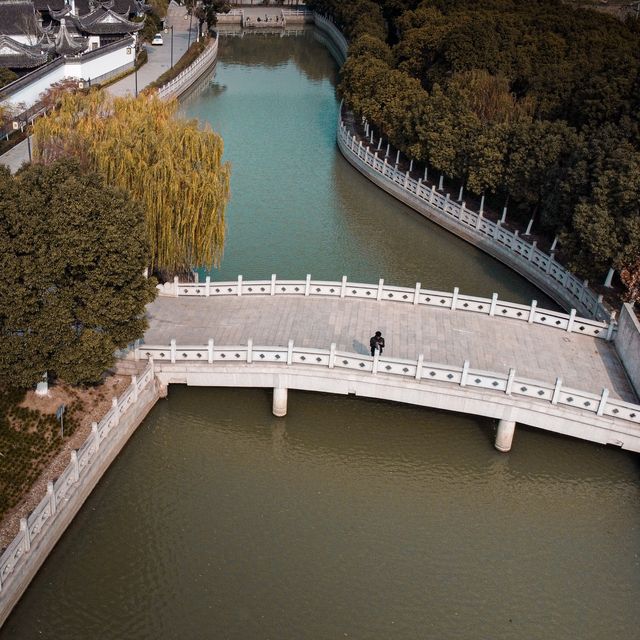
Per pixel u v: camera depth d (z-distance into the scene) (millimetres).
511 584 27547
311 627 25297
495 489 32000
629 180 40250
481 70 69625
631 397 32438
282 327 36188
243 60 122625
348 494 31375
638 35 93812
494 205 57844
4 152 62562
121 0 116812
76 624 24922
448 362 33938
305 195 63094
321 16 155750
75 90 75938
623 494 31625
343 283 38969
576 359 35125
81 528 28203
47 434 29641
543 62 75875
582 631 25844
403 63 83250
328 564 27828
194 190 37719
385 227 57719
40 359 28047
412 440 33906
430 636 25328
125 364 33188
